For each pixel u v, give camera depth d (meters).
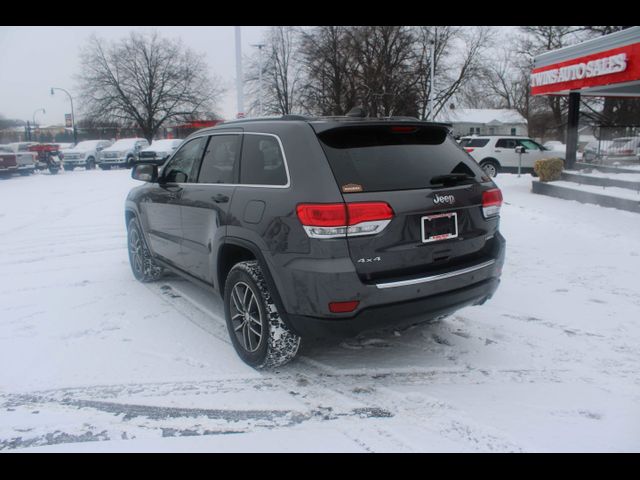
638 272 6.25
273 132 3.73
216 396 3.50
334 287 3.20
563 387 3.56
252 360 3.83
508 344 4.28
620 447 2.88
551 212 10.49
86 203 13.73
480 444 2.93
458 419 3.18
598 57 12.84
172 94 57.91
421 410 3.30
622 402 3.35
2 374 3.80
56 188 18.41
